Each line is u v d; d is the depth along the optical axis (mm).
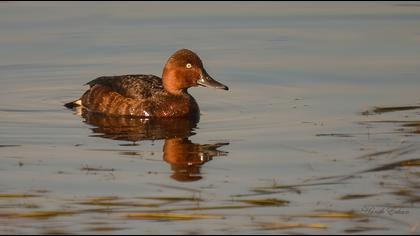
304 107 16422
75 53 20688
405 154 13102
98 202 11406
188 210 11062
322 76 18734
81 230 10492
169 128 15336
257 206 11172
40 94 17859
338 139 14117
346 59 20062
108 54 20688
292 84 18234
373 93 17281
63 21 23266
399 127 14711
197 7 25250
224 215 10883
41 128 15336
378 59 19953
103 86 16953
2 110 16641
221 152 13609
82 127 15445
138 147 14039
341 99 16906
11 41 21500
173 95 16375
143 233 10375
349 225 10523
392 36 21984
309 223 10578
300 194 11555
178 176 12438
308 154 13328
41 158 13453
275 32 22703
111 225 10633
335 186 11820
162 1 25828
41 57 20359
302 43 21609
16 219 10875
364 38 21906
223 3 25812
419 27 22797
